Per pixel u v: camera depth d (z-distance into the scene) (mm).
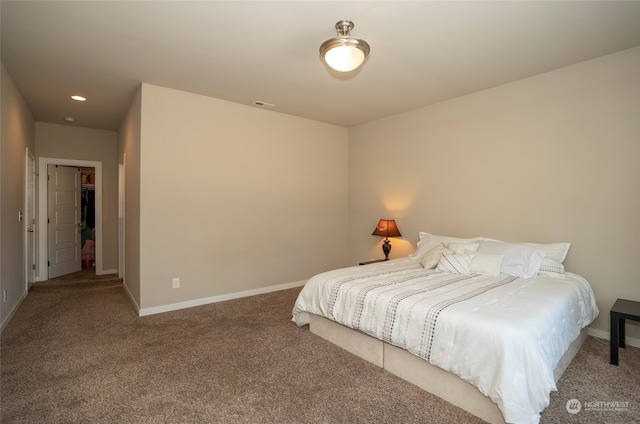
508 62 2898
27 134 4180
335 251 5137
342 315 2533
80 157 5312
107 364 2361
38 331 2984
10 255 3318
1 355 2496
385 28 2338
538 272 2861
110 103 4031
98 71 3096
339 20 2240
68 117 4676
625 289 2713
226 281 4020
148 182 3443
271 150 4398
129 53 2738
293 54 2758
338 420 1758
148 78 3273
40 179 5016
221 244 3973
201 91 3650
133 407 1862
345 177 5258
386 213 4676
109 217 5613
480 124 3613
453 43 2553
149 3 2059
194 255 3766
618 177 2742
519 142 3314
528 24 2287
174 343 2730
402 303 2184
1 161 2930
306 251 4801
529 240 3258
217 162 3924
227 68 3041
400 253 4473
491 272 2887
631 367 2297
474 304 2074
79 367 2314
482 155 3600
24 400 1920
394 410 1848
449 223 3910
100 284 4820
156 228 3500
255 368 2314
